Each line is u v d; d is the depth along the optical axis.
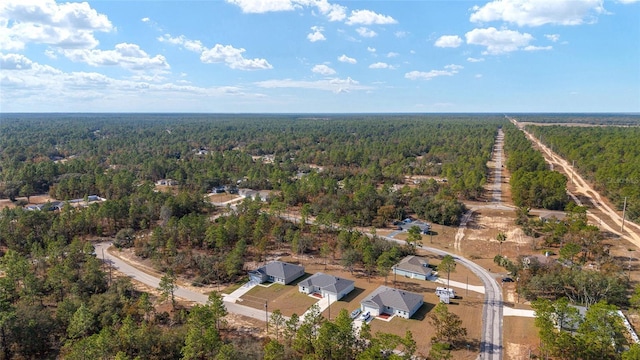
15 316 79.25
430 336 84.94
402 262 119.62
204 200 185.25
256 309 97.50
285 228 147.75
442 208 163.00
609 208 179.25
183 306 98.19
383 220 160.50
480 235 149.25
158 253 124.38
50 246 119.56
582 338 73.00
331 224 150.12
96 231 150.88
